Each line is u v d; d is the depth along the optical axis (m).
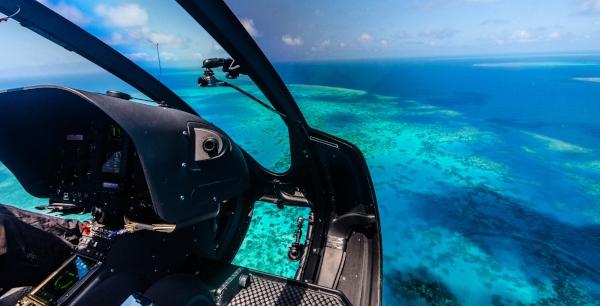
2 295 1.27
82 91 1.11
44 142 1.62
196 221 1.52
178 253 1.84
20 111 1.42
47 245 1.42
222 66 1.95
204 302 1.40
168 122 1.34
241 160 1.87
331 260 2.80
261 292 2.04
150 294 1.25
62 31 1.97
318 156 2.67
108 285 1.29
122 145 1.52
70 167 1.67
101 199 1.60
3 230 1.24
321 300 2.00
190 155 1.42
